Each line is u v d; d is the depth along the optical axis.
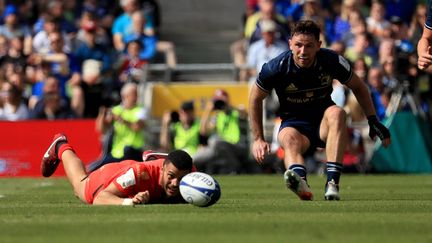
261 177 49.22
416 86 55.00
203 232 19.91
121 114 52.75
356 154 53.25
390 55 55.16
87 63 61.53
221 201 29.62
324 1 69.62
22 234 19.75
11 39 67.75
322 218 22.78
